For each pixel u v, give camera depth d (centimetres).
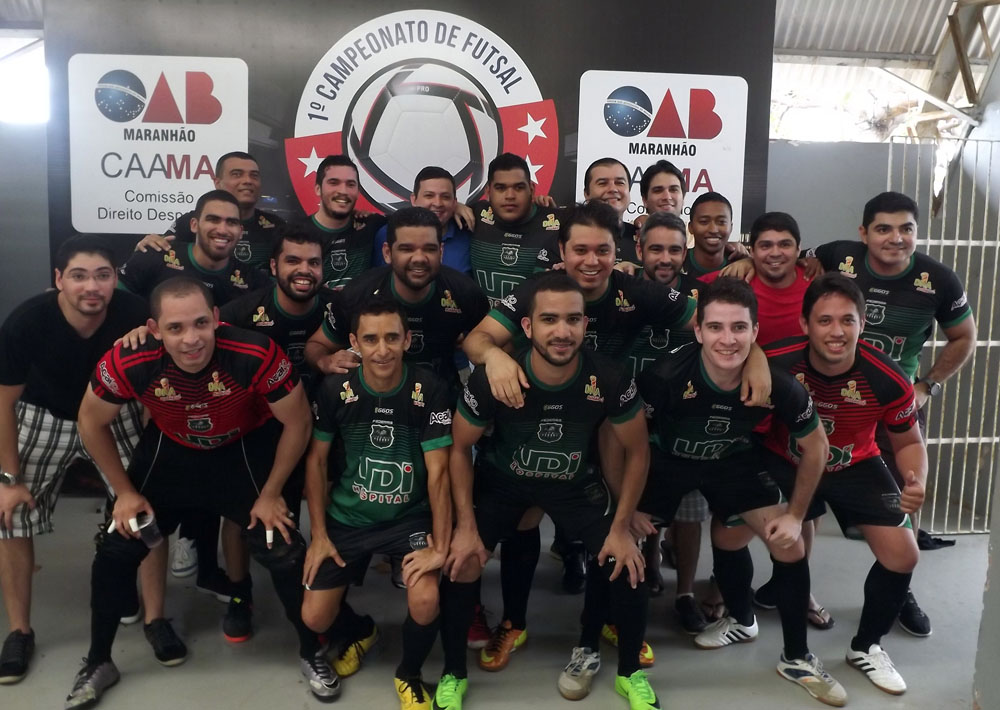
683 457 260
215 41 391
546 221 335
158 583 265
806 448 240
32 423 261
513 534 259
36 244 414
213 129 395
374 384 237
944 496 443
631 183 408
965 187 427
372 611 300
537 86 402
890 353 306
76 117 390
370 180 404
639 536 251
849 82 524
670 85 406
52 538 361
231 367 232
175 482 250
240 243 354
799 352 256
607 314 267
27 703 236
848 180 427
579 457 243
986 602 204
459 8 396
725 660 270
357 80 397
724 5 404
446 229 340
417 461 244
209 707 236
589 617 254
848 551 366
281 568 243
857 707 243
